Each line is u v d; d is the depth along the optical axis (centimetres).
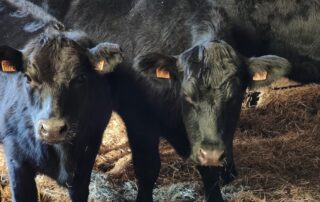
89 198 343
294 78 381
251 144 414
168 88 312
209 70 282
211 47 289
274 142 416
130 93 334
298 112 457
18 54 274
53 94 267
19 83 287
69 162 295
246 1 351
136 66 298
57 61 271
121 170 377
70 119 272
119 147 410
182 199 346
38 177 355
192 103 285
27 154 290
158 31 333
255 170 378
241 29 354
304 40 365
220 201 334
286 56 368
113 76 337
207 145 280
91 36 354
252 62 295
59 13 369
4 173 357
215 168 329
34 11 325
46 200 341
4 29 316
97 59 282
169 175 375
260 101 467
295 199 347
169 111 317
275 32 361
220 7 344
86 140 300
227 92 282
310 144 415
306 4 360
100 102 307
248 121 447
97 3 358
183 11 331
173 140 327
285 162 391
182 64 291
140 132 336
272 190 358
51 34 285
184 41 327
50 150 291
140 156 338
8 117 291
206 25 328
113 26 348
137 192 353
